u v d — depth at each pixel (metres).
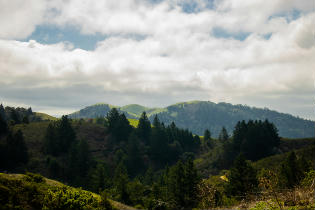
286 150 100.81
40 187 12.20
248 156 97.50
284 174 30.05
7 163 81.25
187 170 45.03
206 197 24.17
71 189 13.06
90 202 12.50
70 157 85.94
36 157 92.12
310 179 11.54
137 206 43.66
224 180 47.25
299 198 10.83
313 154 55.38
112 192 48.12
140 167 109.19
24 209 9.79
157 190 49.28
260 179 12.19
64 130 103.81
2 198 9.58
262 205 12.21
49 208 10.48
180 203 42.84
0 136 99.44
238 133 107.19
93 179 68.62
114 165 100.50
